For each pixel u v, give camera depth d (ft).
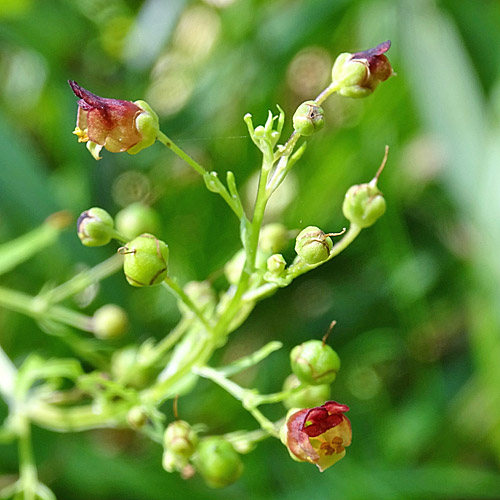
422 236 0.86
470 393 0.74
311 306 0.83
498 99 0.68
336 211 0.81
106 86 0.83
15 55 0.87
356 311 0.82
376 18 0.83
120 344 0.72
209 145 0.79
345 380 0.79
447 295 0.85
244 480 0.68
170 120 0.78
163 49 0.81
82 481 0.67
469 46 0.75
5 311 0.73
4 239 0.71
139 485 0.67
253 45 0.79
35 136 0.87
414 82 0.72
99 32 0.85
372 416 0.77
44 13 0.80
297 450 0.47
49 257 0.73
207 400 0.72
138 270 0.49
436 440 0.74
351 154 0.81
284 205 0.81
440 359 0.83
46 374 0.57
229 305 0.50
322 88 0.88
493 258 0.66
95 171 0.77
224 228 0.79
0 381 0.59
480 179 0.67
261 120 0.79
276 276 0.48
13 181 0.70
